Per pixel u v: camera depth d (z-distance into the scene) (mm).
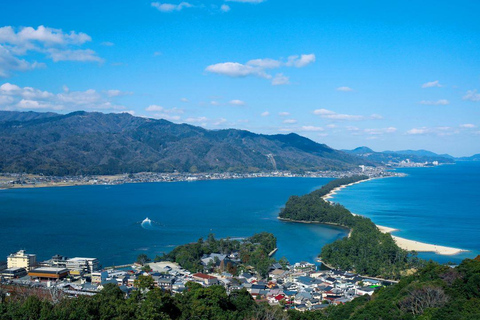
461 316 146625
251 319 169375
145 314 139625
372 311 171750
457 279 176500
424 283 179500
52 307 134500
